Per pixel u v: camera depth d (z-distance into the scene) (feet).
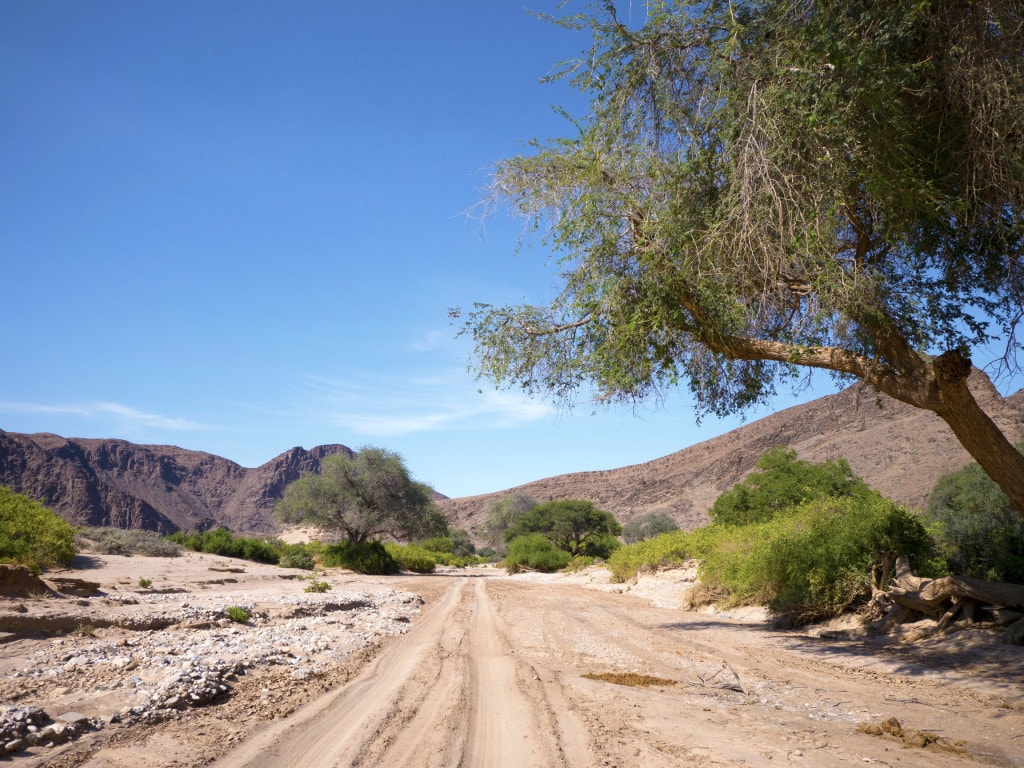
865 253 28.40
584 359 31.22
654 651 35.19
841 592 43.52
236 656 27.61
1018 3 20.79
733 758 16.12
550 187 31.81
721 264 26.02
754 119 22.99
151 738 16.53
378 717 19.31
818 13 22.94
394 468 151.02
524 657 31.94
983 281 28.12
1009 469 24.17
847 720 20.89
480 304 33.68
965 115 22.31
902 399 25.17
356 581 101.96
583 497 533.55
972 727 20.03
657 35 27.14
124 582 56.34
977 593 34.73
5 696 18.83
